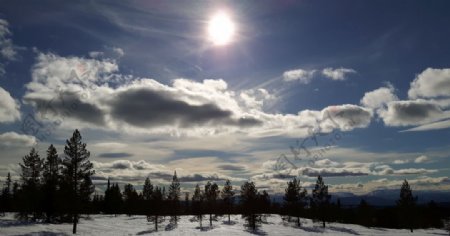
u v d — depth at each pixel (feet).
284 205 272.72
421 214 330.54
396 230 281.95
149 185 279.28
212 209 283.79
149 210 239.91
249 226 233.96
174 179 263.29
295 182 273.54
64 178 161.17
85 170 162.50
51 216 191.62
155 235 157.89
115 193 355.77
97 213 357.20
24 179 203.10
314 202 275.39
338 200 353.72
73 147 161.27
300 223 280.31
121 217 281.54
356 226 288.71
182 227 223.92
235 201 284.41
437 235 227.81
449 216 410.52
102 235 148.97
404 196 282.97
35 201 190.70
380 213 362.94
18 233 136.77
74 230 152.35
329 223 291.79
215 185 286.25
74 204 155.84
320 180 276.62
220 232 185.88
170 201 259.80
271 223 268.21
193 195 279.49
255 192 246.06
